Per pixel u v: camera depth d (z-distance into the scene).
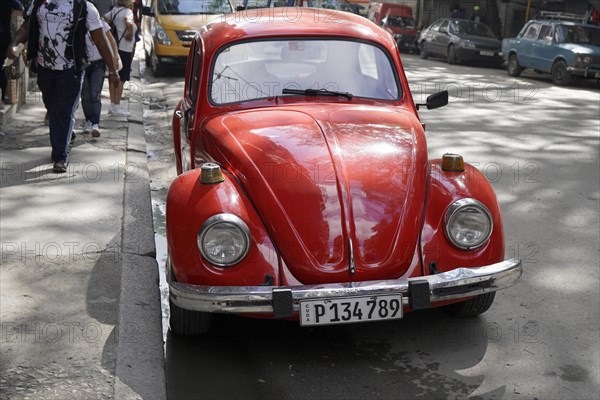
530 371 4.32
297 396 4.08
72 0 7.63
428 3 36.06
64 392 3.87
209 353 4.56
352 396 4.07
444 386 4.17
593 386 4.16
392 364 4.43
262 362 4.47
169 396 4.07
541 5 31.56
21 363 4.12
